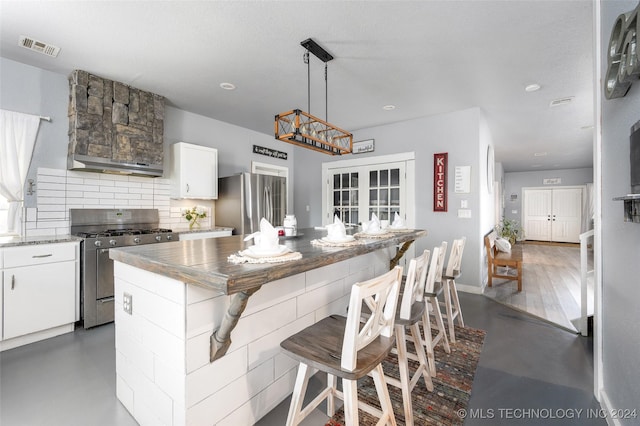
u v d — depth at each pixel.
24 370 1.97
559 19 2.05
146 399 1.41
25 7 1.93
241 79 3.02
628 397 1.27
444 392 1.74
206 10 1.98
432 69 2.79
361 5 1.93
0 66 2.56
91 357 2.14
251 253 1.31
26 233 2.68
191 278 1.06
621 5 1.30
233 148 4.62
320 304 1.95
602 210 1.61
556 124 4.64
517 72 2.85
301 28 2.18
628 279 1.26
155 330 1.34
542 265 5.85
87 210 3.04
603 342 1.61
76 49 2.45
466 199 3.88
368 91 3.31
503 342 2.41
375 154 4.69
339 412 1.56
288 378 1.69
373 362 1.07
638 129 1.06
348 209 5.04
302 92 3.36
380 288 1.09
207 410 1.26
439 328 2.21
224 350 1.28
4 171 2.54
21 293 2.29
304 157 5.61
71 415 1.54
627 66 1.07
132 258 1.37
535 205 10.09
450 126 4.00
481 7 1.95
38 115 2.74
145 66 2.73
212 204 4.28
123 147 3.06
